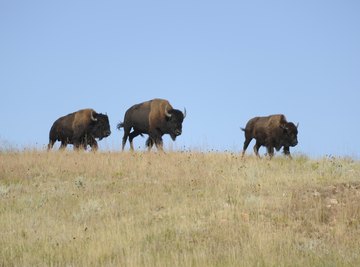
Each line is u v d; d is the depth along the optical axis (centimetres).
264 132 7906
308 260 3619
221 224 4494
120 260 3709
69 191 5828
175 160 6944
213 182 5847
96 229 4503
